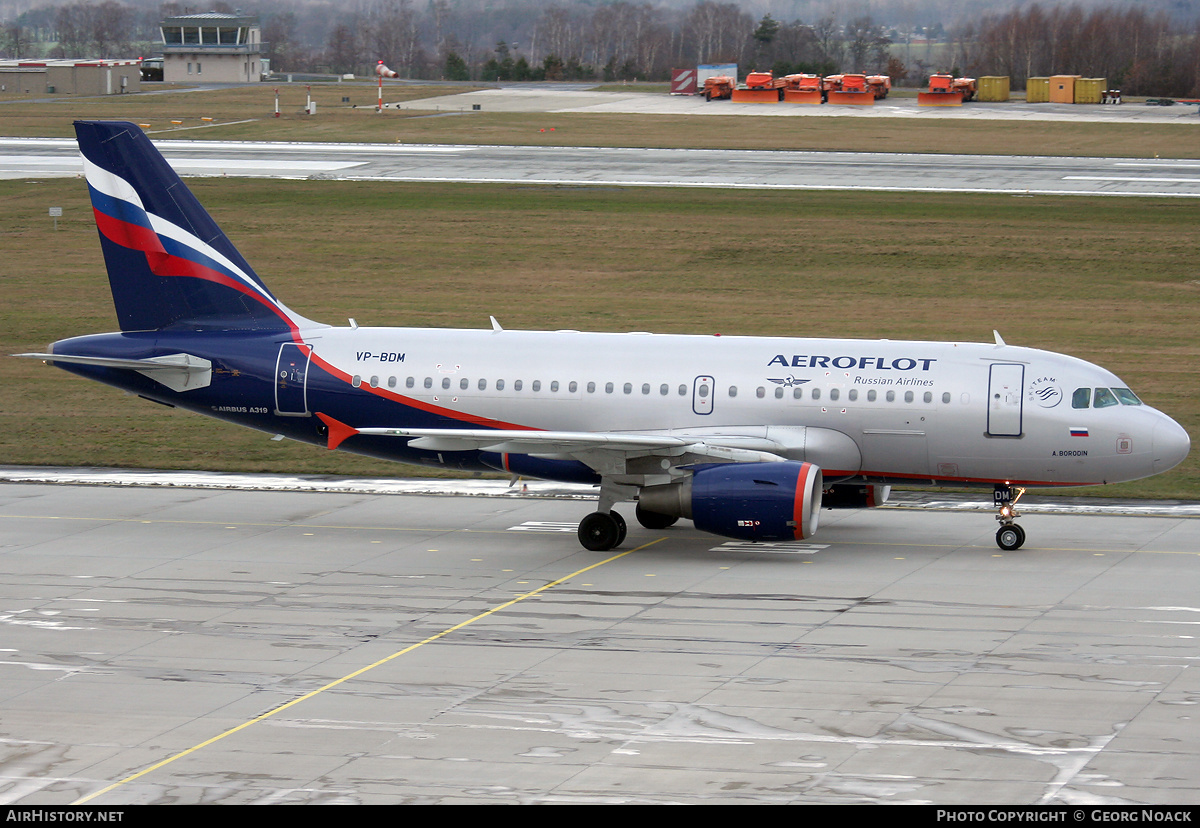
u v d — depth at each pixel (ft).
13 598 371.15
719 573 396.98
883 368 432.25
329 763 258.78
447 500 501.15
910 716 279.90
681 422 439.63
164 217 464.65
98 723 279.90
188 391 464.65
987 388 423.64
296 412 460.55
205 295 468.34
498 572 399.44
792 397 433.48
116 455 568.82
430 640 333.62
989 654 319.27
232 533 449.06
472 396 450.30
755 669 309.83
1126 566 402.11
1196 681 299.99
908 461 431.43
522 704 288.92
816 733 270.87
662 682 301.63
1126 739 266.77
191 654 323.57
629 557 417.49
